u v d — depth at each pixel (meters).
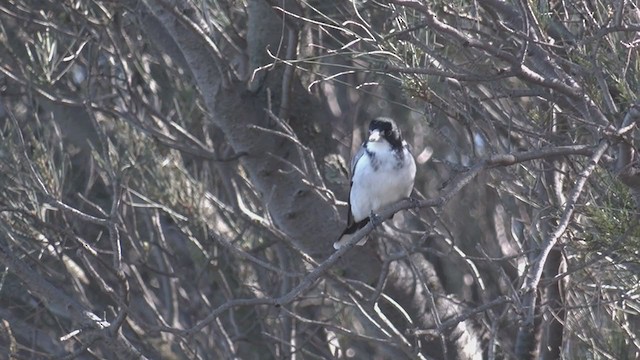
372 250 12.05
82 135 13.92
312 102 12.12
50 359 11.73
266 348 15.09
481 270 14.37
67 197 13.40
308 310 14.89
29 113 13.93
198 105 12.89
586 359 9.66
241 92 11.79
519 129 9.30
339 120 13.87
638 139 8.32
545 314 10.39
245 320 14.84
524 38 7.89
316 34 12.76
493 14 9.15
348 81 14.25
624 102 8.11
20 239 12.10
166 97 14.12
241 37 12.75
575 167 9.79
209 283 15.31
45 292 10.39
